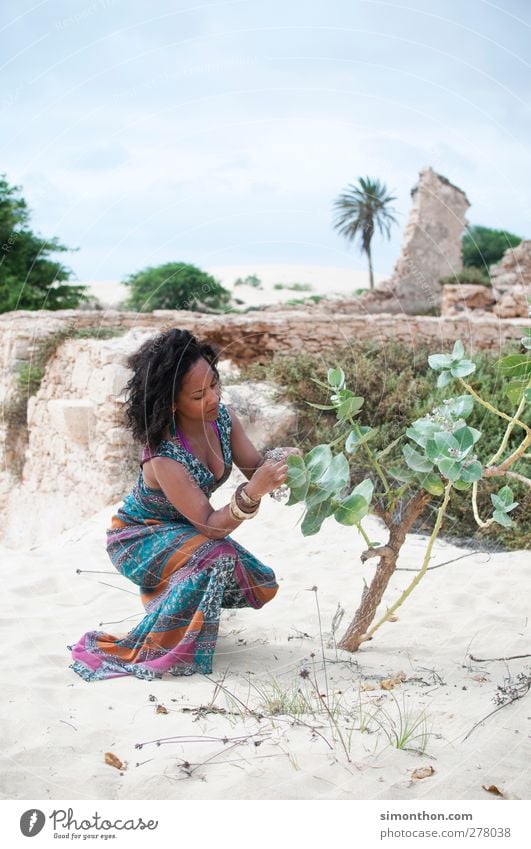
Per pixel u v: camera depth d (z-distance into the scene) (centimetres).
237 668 300
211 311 1673
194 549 297
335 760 225
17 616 360
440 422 284
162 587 306
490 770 221
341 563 451
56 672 289
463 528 528
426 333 1051
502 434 614
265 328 1048
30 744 237
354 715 255
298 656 312
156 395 290
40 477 812
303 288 2256
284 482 282
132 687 276
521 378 311
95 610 369
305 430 684
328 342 1043
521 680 278
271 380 729
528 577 411
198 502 294
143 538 308
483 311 1559
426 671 295
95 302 1739
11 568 440
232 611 371
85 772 222
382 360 753
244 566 319
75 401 731
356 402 290
